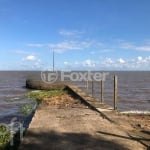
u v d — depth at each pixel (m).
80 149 9.16
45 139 10.30
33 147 9.41
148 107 31.77
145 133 11.04
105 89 57.34
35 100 26.75
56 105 19.81
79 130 11.55
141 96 46.09
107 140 10.09
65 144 9.70
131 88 66.38
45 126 12.34
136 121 13.42
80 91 27.34
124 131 11.32
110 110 16.16
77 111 16.47
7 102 30.98
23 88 50.94
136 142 9.85
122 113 15.46
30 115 18.36
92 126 12.24
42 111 16.73
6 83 76.06
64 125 12.52
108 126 12.23
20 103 29.12
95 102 19.34
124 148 9.20
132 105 33.47
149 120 13.84
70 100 22.91
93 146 9.44
